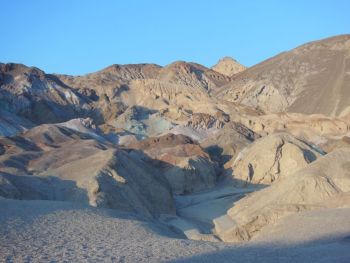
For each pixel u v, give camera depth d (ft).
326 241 106.73
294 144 319.47
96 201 185.47
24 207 130.31
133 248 99.55
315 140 435.94
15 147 346.74
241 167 324.60
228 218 220.43
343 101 591.37
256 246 104.42
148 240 109.81
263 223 162.20
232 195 288.51
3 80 587.27
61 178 201.57
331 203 167.94
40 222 116.47
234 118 543.80
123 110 619.26
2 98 548.31
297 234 118.32
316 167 207.00
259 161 318.04
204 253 96.02
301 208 164.35
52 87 617.62
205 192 310.65
